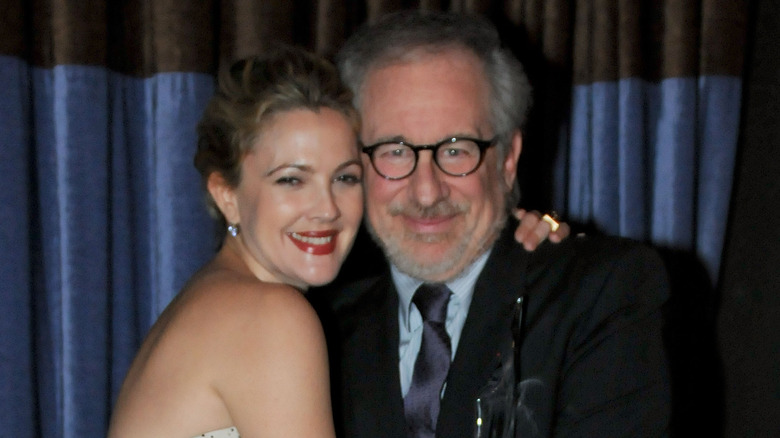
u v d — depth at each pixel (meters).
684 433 2.07
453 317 1.44
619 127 2.01
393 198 1.41
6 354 1.74
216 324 1.15
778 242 2.06
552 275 1.41
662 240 2.04
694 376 2.08
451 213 1.40
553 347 1.34
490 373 1.33
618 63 2.01
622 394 1.29
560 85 2.03
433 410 1.35
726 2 2.01
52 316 1.88
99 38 1.79
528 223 1.48
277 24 1.86
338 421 1.39
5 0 1.73
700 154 2.05
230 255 1.32
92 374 1.80
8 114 1.74
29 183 1.81
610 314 1.34
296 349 1.12
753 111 2.13
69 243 1.78
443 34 1.41
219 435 1.14
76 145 1.78
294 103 1.24
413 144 1.38
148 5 1.88
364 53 1.42
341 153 1.27
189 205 1.82
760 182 2.11
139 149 1.92
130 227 1.90
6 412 1.74
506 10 2.03
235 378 1.12
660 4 2.05
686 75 2.00
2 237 1.73
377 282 1.54
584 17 2.03
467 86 1.40
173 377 1.15
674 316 2.03
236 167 1.27
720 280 2.17
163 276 1.84
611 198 2.02
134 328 1.91
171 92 1.81
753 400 2.10
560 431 1.32
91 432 1.79
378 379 1.39
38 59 1.82
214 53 1.87
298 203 1.25
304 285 1.38
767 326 2.08
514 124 1.48
